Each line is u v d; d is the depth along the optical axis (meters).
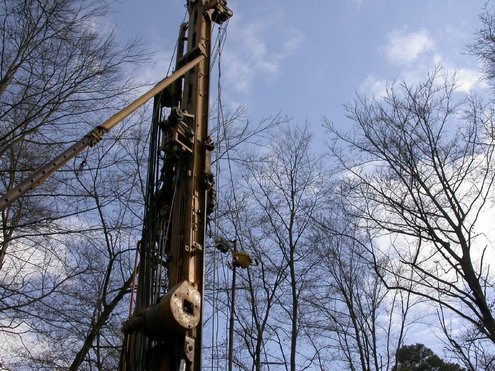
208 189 7.94
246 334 16.69
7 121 11.22
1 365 11.04
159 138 8.52
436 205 14.05
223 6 10.20
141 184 13.27
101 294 14.03
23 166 11.39
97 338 13.74
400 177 15.07
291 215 19.00
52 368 12.64
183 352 6.25
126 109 6.44
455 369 24.48
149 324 6.29
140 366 6.61
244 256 9.49
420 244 14.34
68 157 5.56
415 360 25.33
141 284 7.40
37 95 11.20
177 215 7.59
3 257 11.06
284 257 18.22
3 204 4.87
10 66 11.12
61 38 11.68
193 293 6.53
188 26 9.99
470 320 12.36
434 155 15.14
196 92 8.73
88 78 11.62
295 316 16.80
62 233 11.10
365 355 17.33
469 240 13.23
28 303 10.48
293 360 16.06
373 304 18.05
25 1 11.38
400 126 16.14
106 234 12.95
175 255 7.28
